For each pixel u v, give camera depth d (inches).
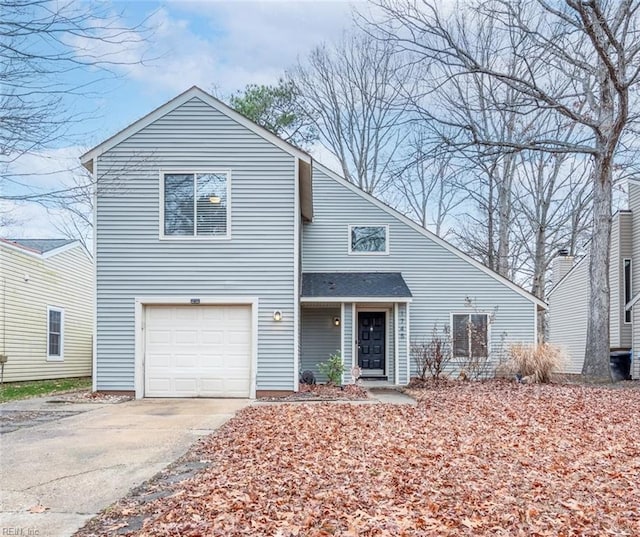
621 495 197.0
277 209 484.4
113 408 407.5
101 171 481.1
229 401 447.5
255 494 191.5
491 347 646.5
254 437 290.2
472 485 206.5
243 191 485.4
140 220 481.7
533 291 1032.8
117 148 483.8
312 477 214.2
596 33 544.4
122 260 479.8
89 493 197.6
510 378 600.1
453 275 660.1
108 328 477.7
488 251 1061.1
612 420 343.3
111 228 480.1
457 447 269.0
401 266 663.1
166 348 479.5
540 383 568.4
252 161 486.3
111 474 222.1
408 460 242.8
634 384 560.4
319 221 671.1
